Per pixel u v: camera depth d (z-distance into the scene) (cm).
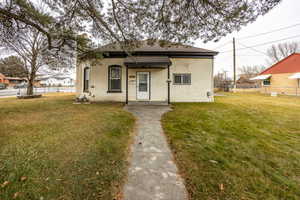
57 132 357
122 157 259
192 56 997
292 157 268
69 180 186
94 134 353
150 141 339
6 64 1276
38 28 521
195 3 394
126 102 903
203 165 236
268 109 734
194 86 1003
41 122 445
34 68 1247
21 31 572
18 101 951
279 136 373
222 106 822
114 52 940
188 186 187
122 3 467
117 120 493
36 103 851
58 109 664
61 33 567
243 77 3519
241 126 454
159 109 735
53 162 223
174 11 432
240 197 169
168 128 434
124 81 984
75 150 266
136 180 199
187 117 564
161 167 232
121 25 540
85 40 630
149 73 985
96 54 684
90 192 169
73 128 392
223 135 377
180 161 250
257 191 180
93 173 204
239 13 380
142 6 453
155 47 1027
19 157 232
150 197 168
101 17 523
